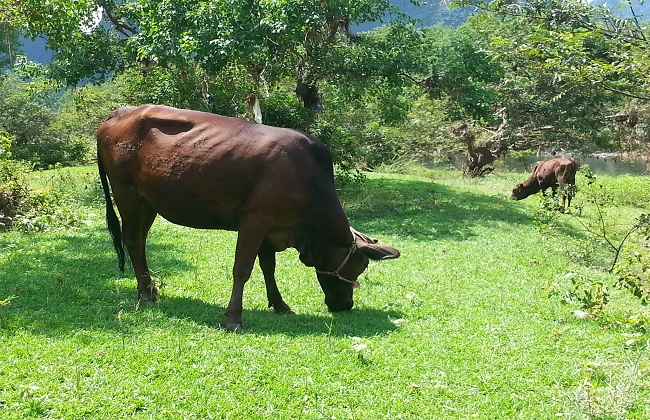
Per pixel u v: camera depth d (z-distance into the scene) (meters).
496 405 4.81
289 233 6.50
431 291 8.16
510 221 14.11
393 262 9.78
